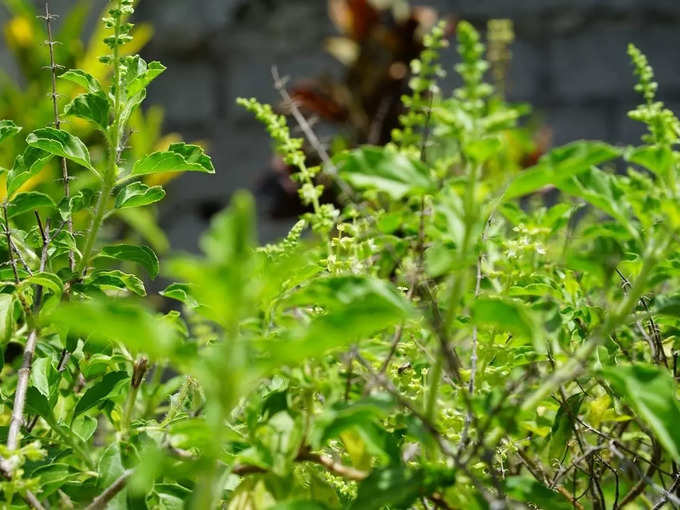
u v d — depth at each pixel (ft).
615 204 3.58
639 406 3.42
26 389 3.74
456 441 3.68
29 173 3.87
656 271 3.62
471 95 3.46
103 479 3.62
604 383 3.84
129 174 3.88
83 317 3.25
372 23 8.60
